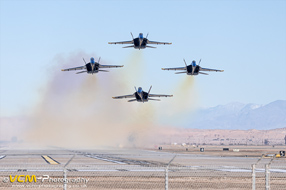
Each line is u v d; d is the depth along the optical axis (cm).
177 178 18488
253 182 12681
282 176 19738
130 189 15450
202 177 18900
